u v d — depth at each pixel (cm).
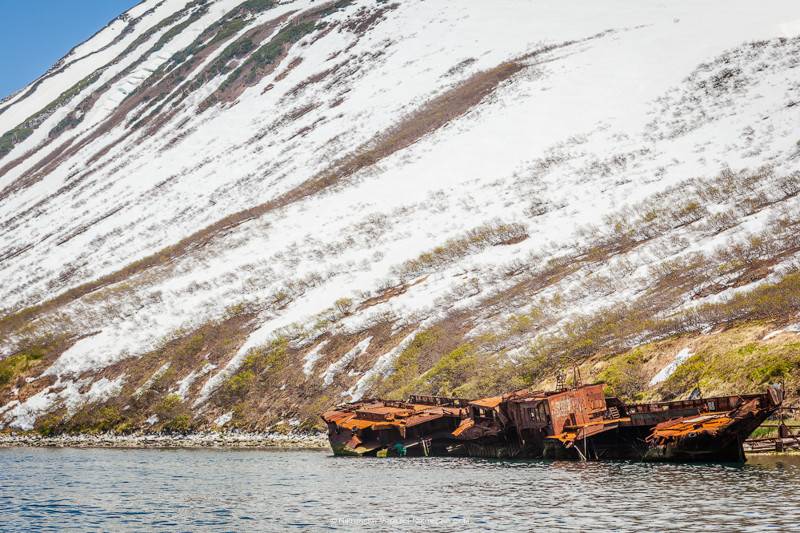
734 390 8606
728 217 17825
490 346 14325
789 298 10312
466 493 6600
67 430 18288
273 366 17838
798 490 5519
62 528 6103
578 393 8225
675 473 6600
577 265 18400
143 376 19975
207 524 6066
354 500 6738
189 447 14550
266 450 13050
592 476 6888
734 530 4603
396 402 11544
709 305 11681
